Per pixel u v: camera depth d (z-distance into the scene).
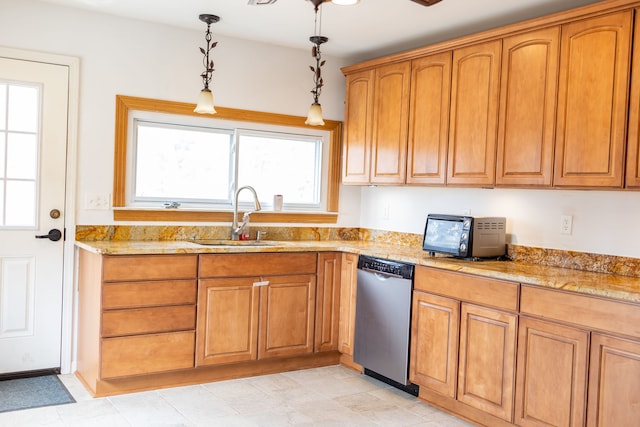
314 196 4.63
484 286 3.00
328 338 4.03
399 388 3.65
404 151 3.90
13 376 3.51
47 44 3.49
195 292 3.47
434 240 3.58
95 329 3.28
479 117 3.38
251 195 4.31
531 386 2.76
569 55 2.91
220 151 4.19
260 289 3.71
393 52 4.34
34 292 3.54
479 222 3.39
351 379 3.80
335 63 4.57
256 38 4.10
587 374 2.52
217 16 3.61
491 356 2.95
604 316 2.46
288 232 4.44
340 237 4.69
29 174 3.51
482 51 3.37
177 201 4.03
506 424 2.94
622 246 3.01
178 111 3.90
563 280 2.70
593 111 2.80
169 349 3.39
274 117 4.28
